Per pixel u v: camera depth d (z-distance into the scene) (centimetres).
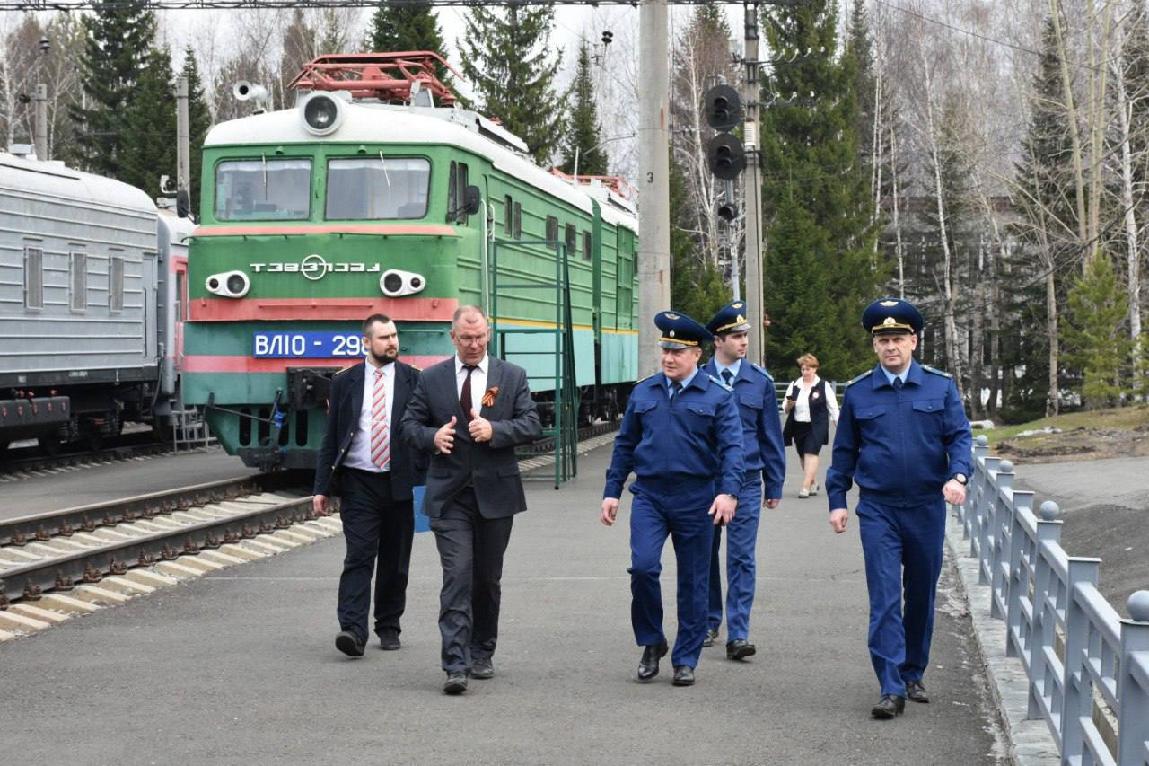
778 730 828
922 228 7825
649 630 952
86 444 3072
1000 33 6775
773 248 6356
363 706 880
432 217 2000
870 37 8162
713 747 792
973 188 6506
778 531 1691
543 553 1517
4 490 2247
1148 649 532
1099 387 4606
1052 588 794
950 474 862
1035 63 5991
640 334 2155
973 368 7275
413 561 1471
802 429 1802
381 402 1025
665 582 1345
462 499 942
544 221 2484
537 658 1020
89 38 7519
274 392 1995
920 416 870
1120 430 2750
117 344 2761
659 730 827
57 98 7688
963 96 6531
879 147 7444
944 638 1109
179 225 3084
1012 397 6644
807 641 1083
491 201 2172
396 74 2478
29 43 8162
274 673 970
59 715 855
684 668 941
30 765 752
